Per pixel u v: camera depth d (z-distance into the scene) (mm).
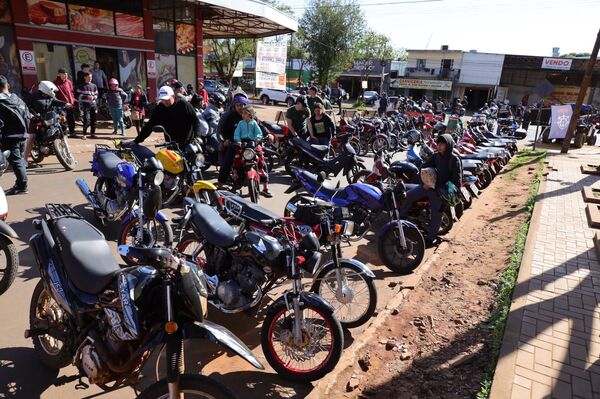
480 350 3756
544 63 45656
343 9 41281
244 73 50312
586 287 4793
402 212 6270
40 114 8422
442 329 4148
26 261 4855
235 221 4312
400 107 24266
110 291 2564
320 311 3252
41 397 2984
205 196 5109
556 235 6562
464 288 5008
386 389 3324
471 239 6758
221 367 3482
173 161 6270
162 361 3162
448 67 49312
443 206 6258
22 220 5992
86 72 12195
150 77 17188
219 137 7480
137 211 4750
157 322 2344
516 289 4695
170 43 18312
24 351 3438
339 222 4031
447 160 6160
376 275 5375
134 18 16172
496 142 12859
